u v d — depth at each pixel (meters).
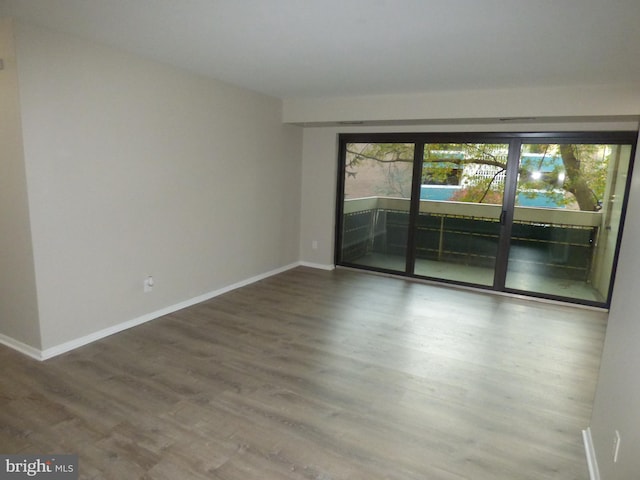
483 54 3.08
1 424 2.30
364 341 3.58
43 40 2.77
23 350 3.16
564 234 4.84
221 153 4.52
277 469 2.02
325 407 2.57
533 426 2.44
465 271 5.41
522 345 3.60
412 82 4.09
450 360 3.27
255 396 2.66
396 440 2.27
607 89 3.92
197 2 2.30
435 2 2.19
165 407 2.51
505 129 4.86
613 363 2.00
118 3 2.33
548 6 2.18
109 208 3.38
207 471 1.99
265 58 3.41
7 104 2.74
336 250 6.22
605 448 1.92
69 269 3.15
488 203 5.16
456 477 2.01
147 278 3.83
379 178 5.76
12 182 2.86
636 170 2.03
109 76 3.24
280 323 3.94
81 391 2.66
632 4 2.11
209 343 3.45
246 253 5.15
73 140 3.04
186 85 3.96
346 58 3.32
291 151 5.78
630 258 1.96
